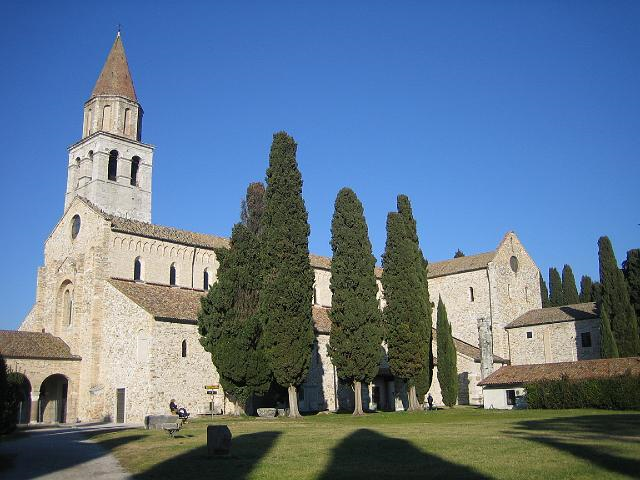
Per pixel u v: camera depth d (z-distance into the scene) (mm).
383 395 69438
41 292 64375
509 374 61969
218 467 21203
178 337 51906
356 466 20734
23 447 29969
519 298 81062
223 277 51281
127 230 59594
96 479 19812
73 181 73125
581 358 70688
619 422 35938
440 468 19812
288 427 37594
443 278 83125
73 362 56688
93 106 73000
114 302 55469
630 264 68000
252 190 78562
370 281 54125
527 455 21969
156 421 38875
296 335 49344
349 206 55094
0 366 27562
